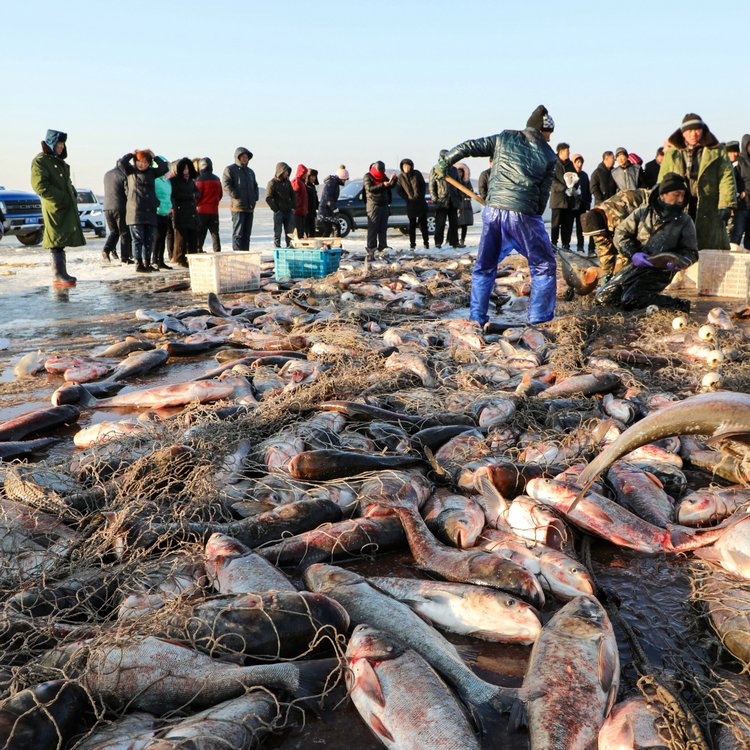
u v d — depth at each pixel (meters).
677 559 3.68
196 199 17.94
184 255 18.14
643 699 2.43
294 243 17.55
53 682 2.51
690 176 13.15
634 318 10.08
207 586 3.37
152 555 3.62
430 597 3.15
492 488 4.04
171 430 5.21
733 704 2.49
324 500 4.01
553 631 2.71
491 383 6.69
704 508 3.88
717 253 12.28
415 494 4.10
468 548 3.71
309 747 2.48
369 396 5.88
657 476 4.36
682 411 3.09
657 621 3.13
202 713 2.46
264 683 2.62
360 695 2.51
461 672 2.65
